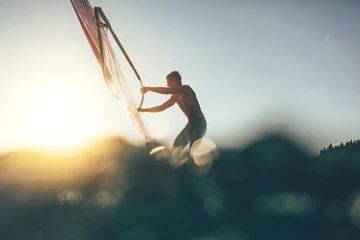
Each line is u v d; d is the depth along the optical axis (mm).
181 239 3469
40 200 4562
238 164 4230
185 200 4215
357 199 3742
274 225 3604
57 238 3643
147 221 3818
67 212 4152
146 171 4562
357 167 4094
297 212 3738
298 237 3396
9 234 3764
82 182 4777
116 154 4883
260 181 4094
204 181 4312
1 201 4609
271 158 4012
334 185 3928
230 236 3459
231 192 4094
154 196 4320
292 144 4008
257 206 3885
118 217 3951
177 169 4578
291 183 4035
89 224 3863
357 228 3475
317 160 4145
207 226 3672
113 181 4574
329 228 3504
